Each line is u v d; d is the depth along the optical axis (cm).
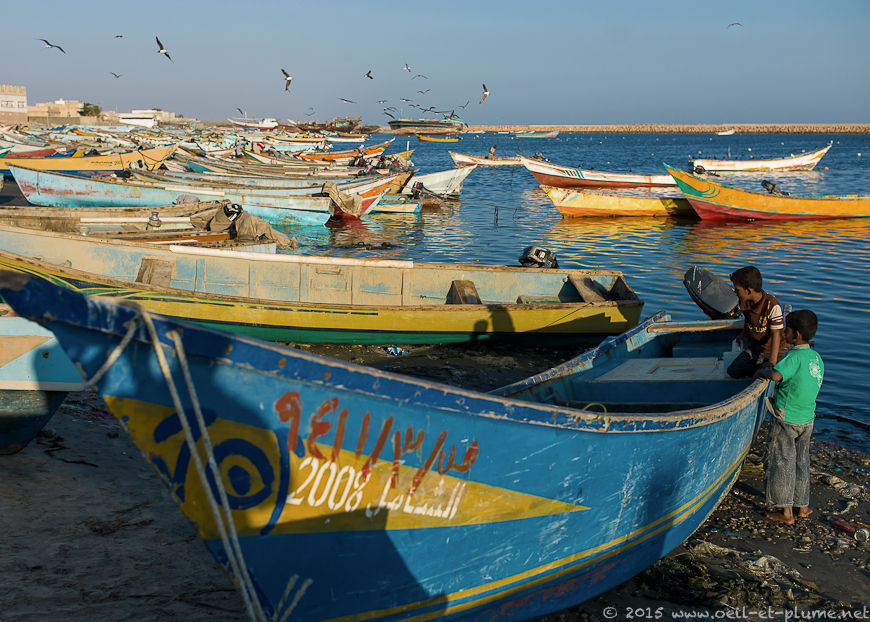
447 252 1998
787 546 563
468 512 369
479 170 5762
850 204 2684
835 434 799
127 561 414
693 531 560
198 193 2194
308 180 2645
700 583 502
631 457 434
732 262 1869
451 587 379
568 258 1927
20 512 446
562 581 434
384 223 2600
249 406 302
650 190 3903
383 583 355
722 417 508
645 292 1516
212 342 287
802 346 577
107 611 363
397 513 347
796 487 600
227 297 956
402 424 332
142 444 293
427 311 1027
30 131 6244
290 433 311
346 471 328
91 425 643
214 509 303
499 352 1077
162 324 279
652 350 803
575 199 2758
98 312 269
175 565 421
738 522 602
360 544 342
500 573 396
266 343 297
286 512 320
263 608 327
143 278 1023
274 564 325
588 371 669
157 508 491
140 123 10325
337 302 1115
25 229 1023
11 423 512
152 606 375
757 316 601
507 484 376
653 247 2127
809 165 5522
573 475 404
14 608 349
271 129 11969
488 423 356
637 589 494
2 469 505
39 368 502
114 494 501
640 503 459
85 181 2138
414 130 13462
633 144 13000
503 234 2369
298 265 1098
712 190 2609
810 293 1491
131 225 1490
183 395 292
